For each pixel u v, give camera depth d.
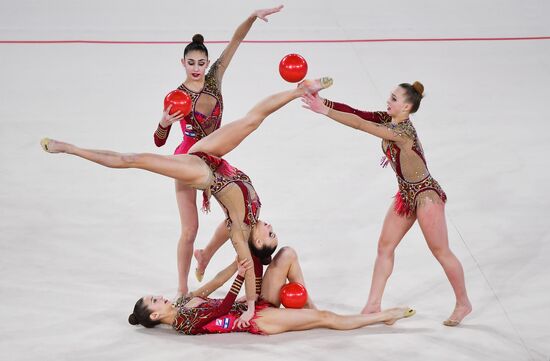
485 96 31.30
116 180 25.09
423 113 29.66
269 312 17.16
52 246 20.94
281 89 31.83
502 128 28.39
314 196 23.91
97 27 39.75
